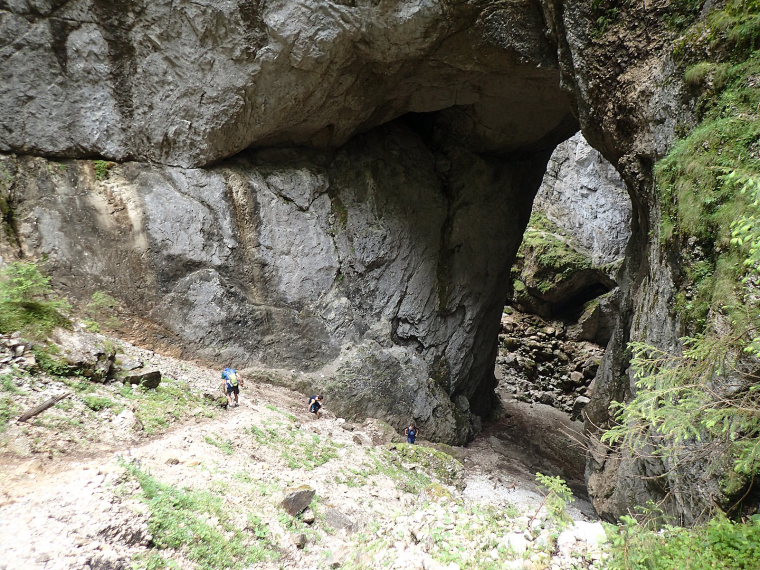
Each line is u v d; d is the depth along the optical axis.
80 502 6.10
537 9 14.66
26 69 13.98
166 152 15.90
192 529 6.66
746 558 4.80
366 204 20.08
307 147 19.59
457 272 22.42
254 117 16.83
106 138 15.03
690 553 5.07
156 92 15.41
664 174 9.60
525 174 24.19
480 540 6.66
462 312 22.78
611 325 32.91
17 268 11.17
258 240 17.03
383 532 8.00
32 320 10.17
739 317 6.24
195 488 7.92
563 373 33.00
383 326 19.59
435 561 6.28
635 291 13.10
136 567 5.53
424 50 16.42
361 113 19.02
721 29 9.18
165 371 13.29
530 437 25.28
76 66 14.48
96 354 10.51
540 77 17.02
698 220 8.10
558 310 35.75
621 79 12.16
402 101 19.81
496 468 19.00
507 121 20.78
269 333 16.77
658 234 10.58
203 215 15.96
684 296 8.30
